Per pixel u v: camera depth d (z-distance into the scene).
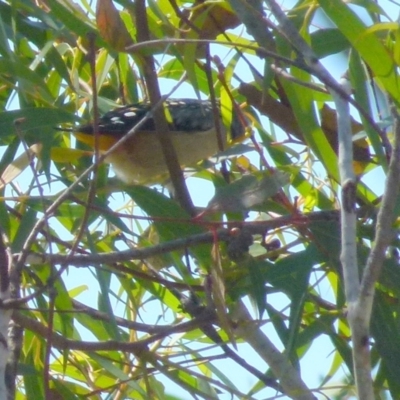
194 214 6.09
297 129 6.20
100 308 6.43
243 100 7.04
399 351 5.48
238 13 5.00
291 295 5.56
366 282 3.85
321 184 6.55
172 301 6.59
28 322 5.06
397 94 4.38
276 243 6.25
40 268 6.00
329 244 5.67
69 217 6.09
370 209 5.94
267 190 5.09
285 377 5.21
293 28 4.32
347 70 5.27
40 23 6.21
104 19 4.94
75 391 6.42
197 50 5.74
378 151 5.05
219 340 5.89
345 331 6.34
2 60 5.34
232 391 5.34
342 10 4.52
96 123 4.28
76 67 6.53
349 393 5.62
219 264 5.07
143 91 7.72
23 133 5.69
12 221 6.25
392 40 5.09
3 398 3.77
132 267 6.33
